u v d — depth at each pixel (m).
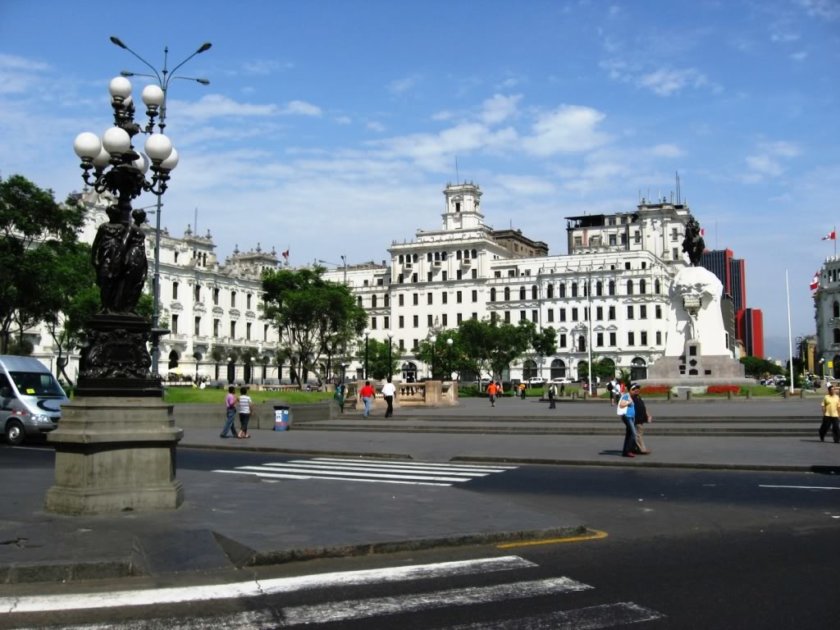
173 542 10.20
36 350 79.31
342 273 140.62
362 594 8.33
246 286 112.06
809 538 11.49
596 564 9.77
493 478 18.83
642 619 7.47
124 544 9.84
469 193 133.50
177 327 98.25
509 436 31.20
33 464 21.38
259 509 12.68
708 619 7.47
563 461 22.08
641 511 13.98
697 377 54.59
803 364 138.25
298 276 78.38
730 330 78.19
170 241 98.31
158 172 16.94
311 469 20.52
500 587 8.62
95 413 12.27
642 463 21.48
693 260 57.44
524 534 11.25
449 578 9.02
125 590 8.47
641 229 133.38
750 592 8.45
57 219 39.50
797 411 39.62
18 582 8.70
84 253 53.50
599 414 42.75
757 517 13.32
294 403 41.09
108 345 12.66
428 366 121.06
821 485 17.38
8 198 37.84
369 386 43.16
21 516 11.78
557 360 119.00
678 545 10.98
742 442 27.28
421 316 129.12
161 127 24.88
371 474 19.41
